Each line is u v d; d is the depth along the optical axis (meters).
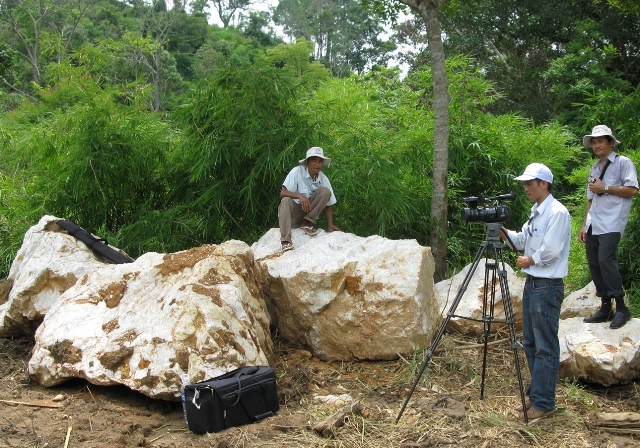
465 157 8.07
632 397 4.55
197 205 7.00
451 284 6.09
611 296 4.89
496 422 3.97
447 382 4.79
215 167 6.79
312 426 3.87
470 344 5.41
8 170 8.78
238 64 6.97
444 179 6.68
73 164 7.06
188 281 4.65
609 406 4.42
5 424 3.95
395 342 5.08
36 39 25.62
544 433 3.85
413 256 5.16
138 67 25.45
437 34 6.59
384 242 5.40
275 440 3.75
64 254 5.66
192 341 4.26
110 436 3.79
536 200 4.13
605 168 4.95
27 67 26.19
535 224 4.07
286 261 5.40
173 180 7.43
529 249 4.12
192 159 7.01
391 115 8.61
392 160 6.87
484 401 4.38
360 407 4.09
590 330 4.89
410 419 4.05
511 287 5.77
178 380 4.14
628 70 19.42
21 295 5.44
